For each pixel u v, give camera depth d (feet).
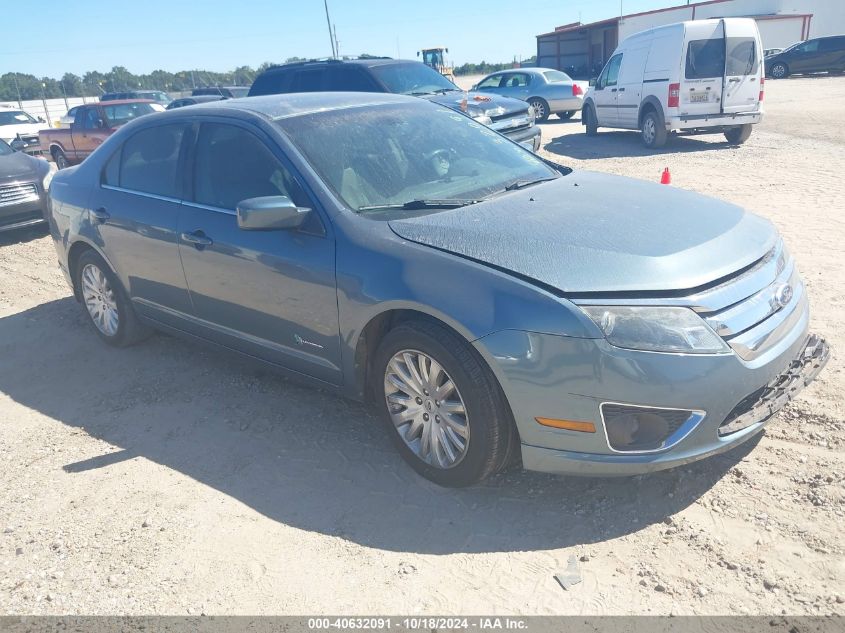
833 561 9.12
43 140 56.39
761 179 32.60
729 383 9.61
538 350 9.68
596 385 9.49
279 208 11.73
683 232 10.98
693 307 9.63
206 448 13.20
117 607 9.40
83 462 13.08
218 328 14.57
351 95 15.74
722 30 42.55
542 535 10.14
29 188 30.68
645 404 9.44
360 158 13.21
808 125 51.34
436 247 10.94
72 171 18.38
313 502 11.34
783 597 8.65
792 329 10.77
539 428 9.99
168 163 15.29
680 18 150.61
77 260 18.35
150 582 9.82
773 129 51.03
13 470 12.98
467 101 37.09
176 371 16.65
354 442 12.97
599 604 8.82
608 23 159.94
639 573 9.25
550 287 9.83
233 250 13.28
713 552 9.48
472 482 10.92
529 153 15.61
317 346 12.50
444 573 9.57
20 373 17.42
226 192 13.85
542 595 9.04
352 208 12.20
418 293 10.61
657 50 45.32
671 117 44.24
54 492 12.16
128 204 15.89
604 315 9.52
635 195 12.78
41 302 22.72
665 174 21.44
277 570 9.87
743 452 11.53
